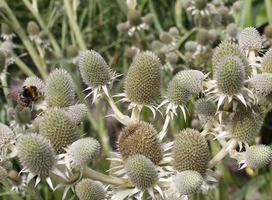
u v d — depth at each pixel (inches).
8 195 14.8
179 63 21.5
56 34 28.0
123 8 22.5
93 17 28.2
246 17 20.7
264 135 23.1
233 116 10.5
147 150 10.0
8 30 20.6
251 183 19.4
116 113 11.1
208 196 15.6
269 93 10.4
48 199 17.0
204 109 10.6
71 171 9.4
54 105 11.1
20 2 28.3
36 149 9.2
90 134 22.2
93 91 11.2
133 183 9.6
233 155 10.3
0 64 15.6
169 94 10.8
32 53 20.3
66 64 20.0
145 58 11.0
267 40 18.7
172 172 10.0
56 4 23.2
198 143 10.0
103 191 10.3
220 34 20.6
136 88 11.0
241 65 9.9
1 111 17.5
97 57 11.1
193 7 21.3
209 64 18.6
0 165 10.6
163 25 27.7
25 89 12.5
